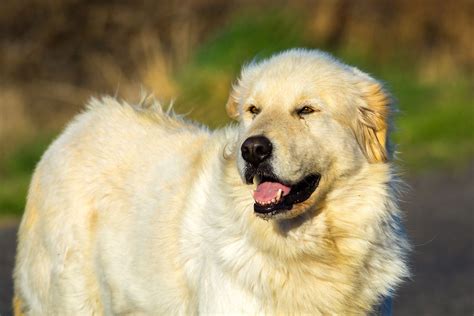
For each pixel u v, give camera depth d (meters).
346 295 9.23
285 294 9.14
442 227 20.39
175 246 9.82
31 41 31.67
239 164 8.91
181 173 10.20
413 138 29.53
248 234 9.09
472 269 17.20
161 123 11.11
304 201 9.01
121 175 10.56
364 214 9.22
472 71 35.59
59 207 10.77
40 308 11.08
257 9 31.80
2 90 29.70
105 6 32.09
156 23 31.83
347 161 9.16
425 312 14.58
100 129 11.05
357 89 9.46
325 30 33.88
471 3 36.34
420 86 33.28
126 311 10.37
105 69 30.88
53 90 30.33
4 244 18.69
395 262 9.44
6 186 23.59
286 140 8.81
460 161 27.52
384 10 35.41
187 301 9.80
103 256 10.38
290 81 9.12
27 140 27.48
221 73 26.27
